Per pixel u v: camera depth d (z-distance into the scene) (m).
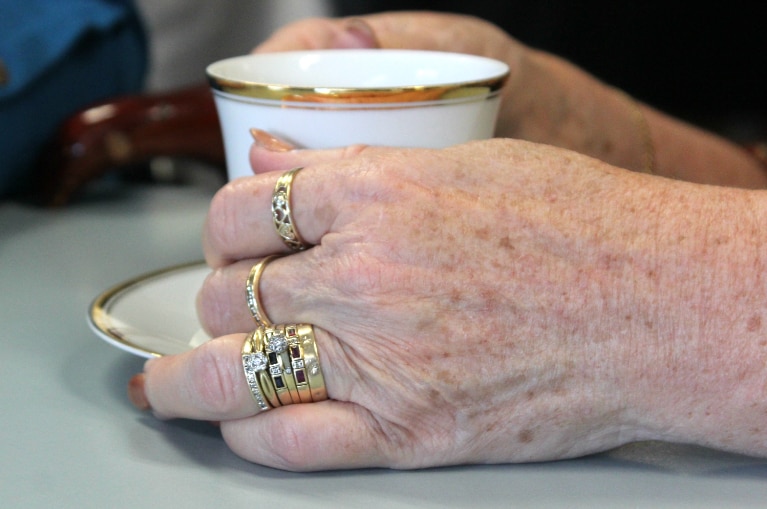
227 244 0.50
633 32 1.17
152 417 0.52
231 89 0.51
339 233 0.48
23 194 0.85
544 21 1.17
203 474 0.48
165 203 0.86
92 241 0.72
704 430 0.48
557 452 0.49
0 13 0.77
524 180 0.49
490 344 0.47
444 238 0.48
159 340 0.53
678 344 0.47
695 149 0.84
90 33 0.83
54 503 0.46
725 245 0.48
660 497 0.47
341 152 0.50
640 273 0.47
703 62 1.18
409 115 0.51
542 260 0.48
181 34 1.42
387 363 0.48
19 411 0.52
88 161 0.81
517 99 0.72
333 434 0.48
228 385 0.48
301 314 0.49
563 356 0.47
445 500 0.46
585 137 0.77
